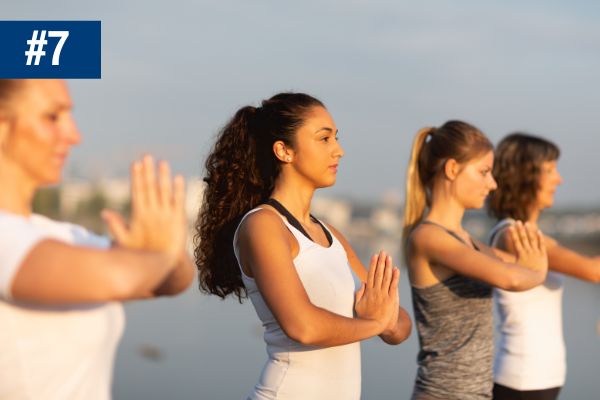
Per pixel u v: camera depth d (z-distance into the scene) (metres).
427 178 3.76
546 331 3.94
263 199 2.97
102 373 1.86
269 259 2.55
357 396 2.85
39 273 1.49
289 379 2.71
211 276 3.05
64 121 1.74
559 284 4.03
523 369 3.88
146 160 1.60
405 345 13.34
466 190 3.62
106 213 1.59
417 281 3.61
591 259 3.92
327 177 2.86
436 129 3.80
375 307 2.75
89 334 1.79
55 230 1.90
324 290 2.71
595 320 18.75
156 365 11.99
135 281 1.52
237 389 10.43
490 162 3.67
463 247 3.44
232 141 3.00
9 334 1.67
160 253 1.57
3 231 1.54
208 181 3.05
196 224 3.11
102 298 1.50
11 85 1.65
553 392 3.95
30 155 1.69
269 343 2.80
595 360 12.29
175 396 9.77
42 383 1.71
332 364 2.73
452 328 3.52
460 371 3.47
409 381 10.60
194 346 14.33
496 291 4.01
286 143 2.83
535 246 3.43
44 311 1.71
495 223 4.37
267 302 2.52
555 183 4.20
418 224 3.79
